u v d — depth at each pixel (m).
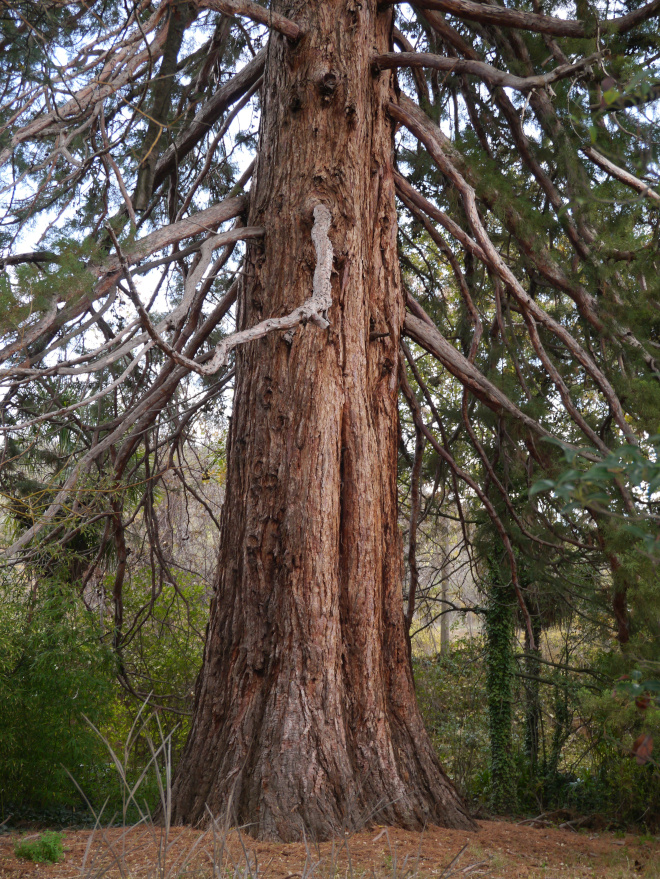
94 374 9.83
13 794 8.27
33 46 6.10
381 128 7.71
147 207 9.72
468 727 12.79
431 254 13.09
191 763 6.06
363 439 6.73
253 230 7.09
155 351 10.07
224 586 6.61
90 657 8.69
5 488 9.47
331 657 6.03
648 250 7.51
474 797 12.02
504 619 11.76
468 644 13.36
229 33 9.26
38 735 8.30
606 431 8.27
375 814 5.75
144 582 12.61
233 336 4.80
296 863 4.52
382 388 7.29
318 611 6.08
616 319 7.58
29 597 8.83
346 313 6.89
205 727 6.16
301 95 7.29
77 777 8.88
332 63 7.30
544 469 8.47
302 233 6.96
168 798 3.28
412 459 11.27
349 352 6.84
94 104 7.28
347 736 5.95
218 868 3.56
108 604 11.80
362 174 7.34
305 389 6.58
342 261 6.92
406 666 6.75
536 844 5.75
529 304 7.21
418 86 9.56
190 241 10.07
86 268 5.71
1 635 8.02
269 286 6.97
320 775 5.59
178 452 10.88
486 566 11.88
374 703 6.19
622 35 7.28
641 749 3.35
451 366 8.02
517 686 12.21
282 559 6.25
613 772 9.85
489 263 7.20
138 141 9.08
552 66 8.23
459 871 4.47
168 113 9.34
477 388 8.01
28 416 9.25
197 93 9.20
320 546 6.23
